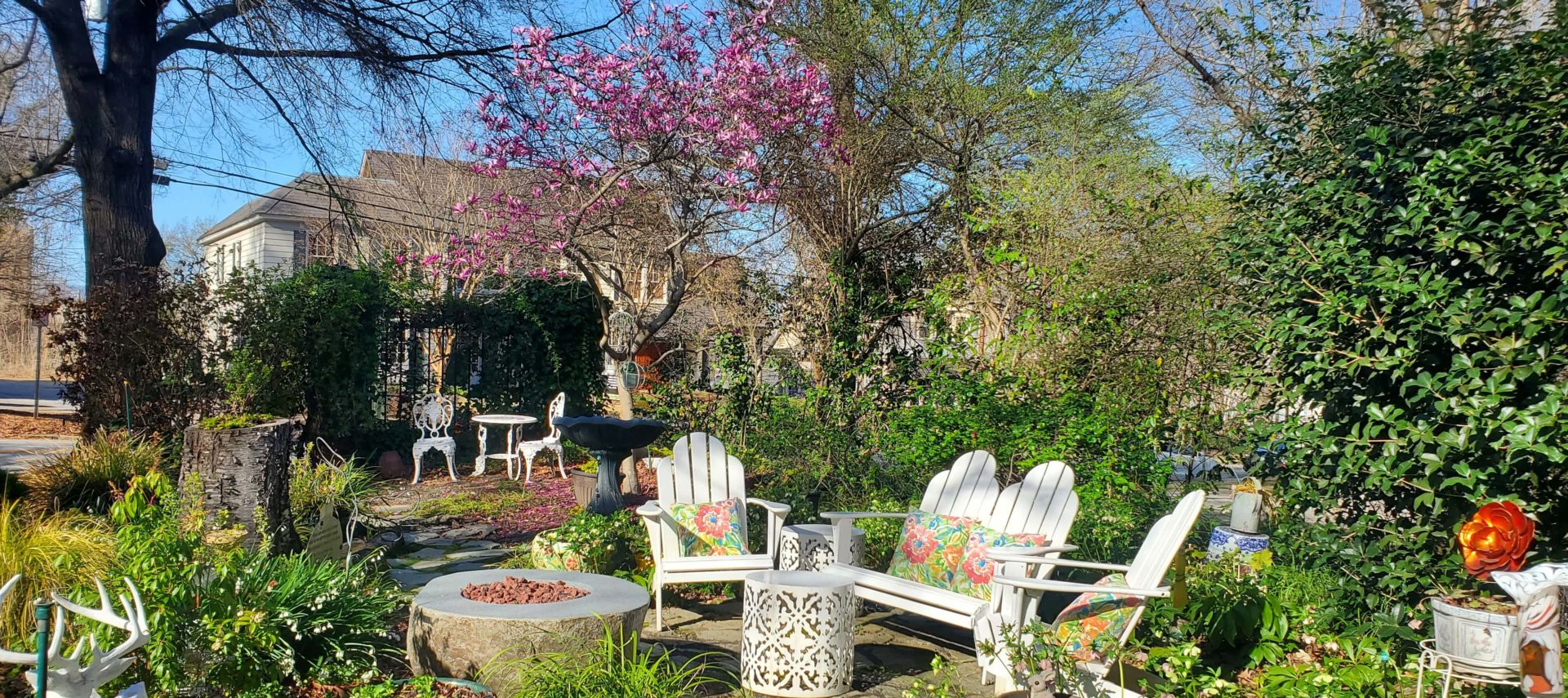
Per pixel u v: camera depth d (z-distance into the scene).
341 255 21.98
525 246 9.42
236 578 3.81
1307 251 4.24
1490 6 4.43
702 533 5.71
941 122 9.11
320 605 3.98
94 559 3.95
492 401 12.95
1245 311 5.07
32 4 9.73
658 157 8.67
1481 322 3.58
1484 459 3.63
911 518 5.41
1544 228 3.38
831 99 8.96
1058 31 8.71
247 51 10.28
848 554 5.41
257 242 29.64
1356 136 4.23
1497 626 3.00
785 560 5.75
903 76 8.88
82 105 10.09
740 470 6.00
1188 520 4.02
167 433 9.16
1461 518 3.81
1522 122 3.57
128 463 6.80
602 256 11.09
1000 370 7.48
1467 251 3.72
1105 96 8.86
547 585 4.39
